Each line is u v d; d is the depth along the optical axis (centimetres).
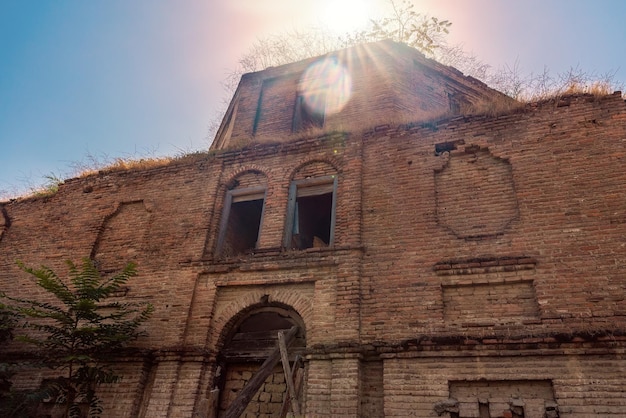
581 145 937
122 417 917
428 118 1102
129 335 973
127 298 1090
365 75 1500
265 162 1198
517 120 1023
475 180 989
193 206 1195
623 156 893
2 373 984
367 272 927
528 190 922
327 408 803
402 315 858
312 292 951
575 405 693
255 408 919
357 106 1428
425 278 883
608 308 755
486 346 771
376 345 830
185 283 1048
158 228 1191
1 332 1101
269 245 1052
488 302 834
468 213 951
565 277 804
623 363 700
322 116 1559
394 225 970
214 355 950
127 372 968
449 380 768
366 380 824
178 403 898
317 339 880
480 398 746
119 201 1303
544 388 728
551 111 1004
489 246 884
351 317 875
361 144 1118
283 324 1035
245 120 1573
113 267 1173
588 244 823
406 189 1013
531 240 862
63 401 978
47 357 1022
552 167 932
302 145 1179
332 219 1041
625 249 798
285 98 1588
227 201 1192
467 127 1056
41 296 1198
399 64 1499
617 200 851
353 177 1066
